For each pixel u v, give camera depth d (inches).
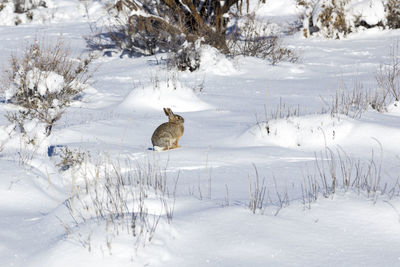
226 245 522.3
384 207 616.4
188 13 3176.7
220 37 3036.4
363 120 1215.6
